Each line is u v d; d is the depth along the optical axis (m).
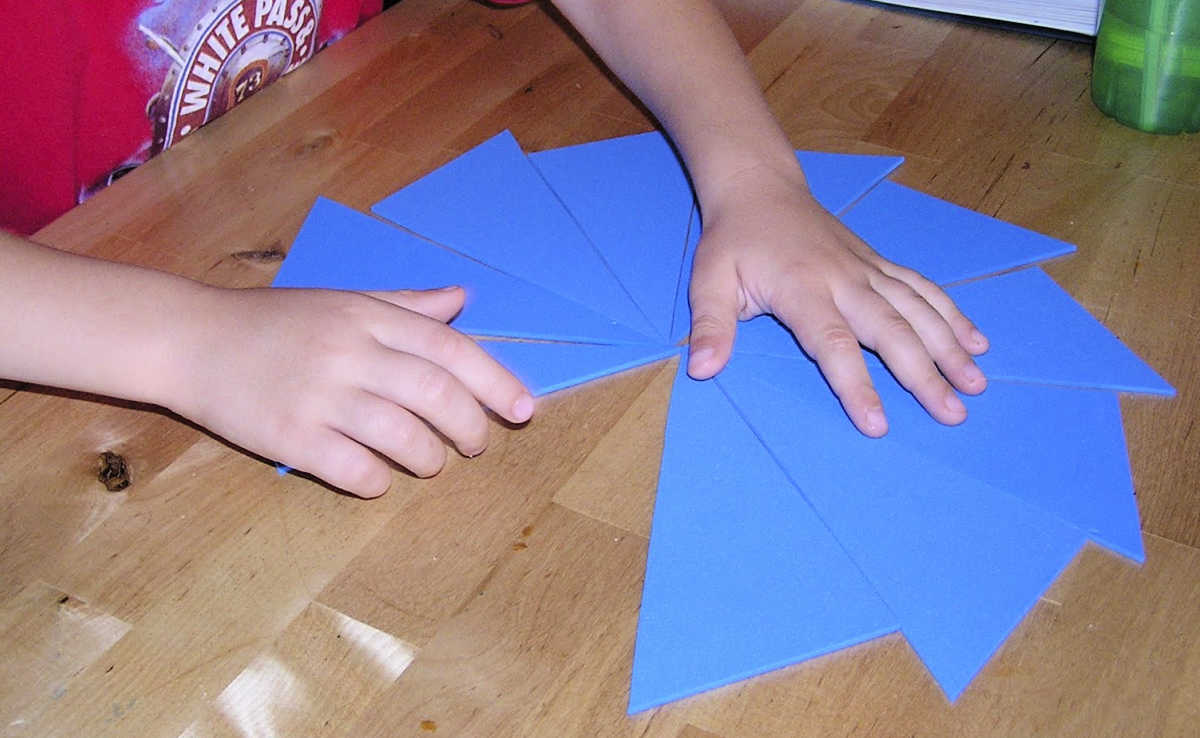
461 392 0.48
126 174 0.60
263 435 0.47
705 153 0.57
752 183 0.55
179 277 0.51
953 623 0.42
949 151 0.60
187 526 0.45
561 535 0.45
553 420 0.49
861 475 0.46
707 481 0.46
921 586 0.43
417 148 0.60
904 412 0.48
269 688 0.41
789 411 0.48
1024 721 0.39
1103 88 0.60
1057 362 0.50
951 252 0.54
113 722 0.40
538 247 0.55
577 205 0.57
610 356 0.51
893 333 0.49
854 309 0.50
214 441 0.48
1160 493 0.45
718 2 0.70
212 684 0.41
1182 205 0.56
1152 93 0.59
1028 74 0.64
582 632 0.42
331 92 0.64
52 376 0.48
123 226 0.56
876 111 0.62
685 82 0.59
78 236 0.55
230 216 0.57
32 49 0.64
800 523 0.45
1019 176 0.58
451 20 0.69
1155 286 0.53
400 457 0.46
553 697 0.40
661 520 0.45
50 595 0.43
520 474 0.47
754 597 0.42
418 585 0.43
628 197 0.58
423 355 0.49
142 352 0.48
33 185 0.68
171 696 0.41
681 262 0.55
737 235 0.53
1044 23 0.66
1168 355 0.50
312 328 0.48
